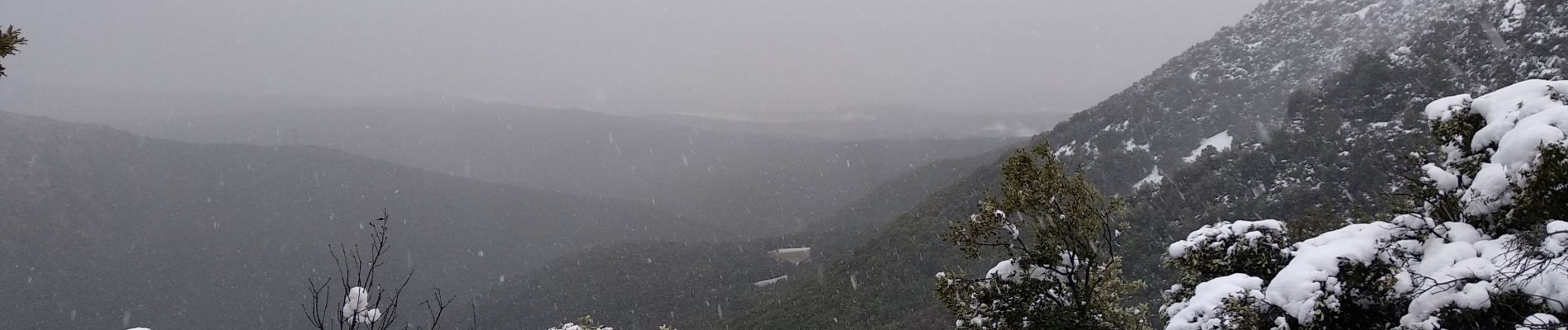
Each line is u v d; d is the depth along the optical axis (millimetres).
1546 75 26172
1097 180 50844
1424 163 8766
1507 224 6730
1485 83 28922
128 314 152875
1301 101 39750
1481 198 6969
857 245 76312
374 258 6145
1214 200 32906
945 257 41844
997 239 9977
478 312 111938
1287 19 72625
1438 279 6344
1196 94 59969
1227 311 7148
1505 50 29422
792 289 57656
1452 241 6887
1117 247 31891
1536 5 29766
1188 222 31328
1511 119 7215
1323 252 7152
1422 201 8328
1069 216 9492
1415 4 58812
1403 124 28844
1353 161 28406
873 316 38469
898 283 42250
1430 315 6164
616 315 85250
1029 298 9734
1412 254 6957
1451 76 30766
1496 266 5977
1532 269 5707
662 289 89688
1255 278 7570
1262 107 53188
